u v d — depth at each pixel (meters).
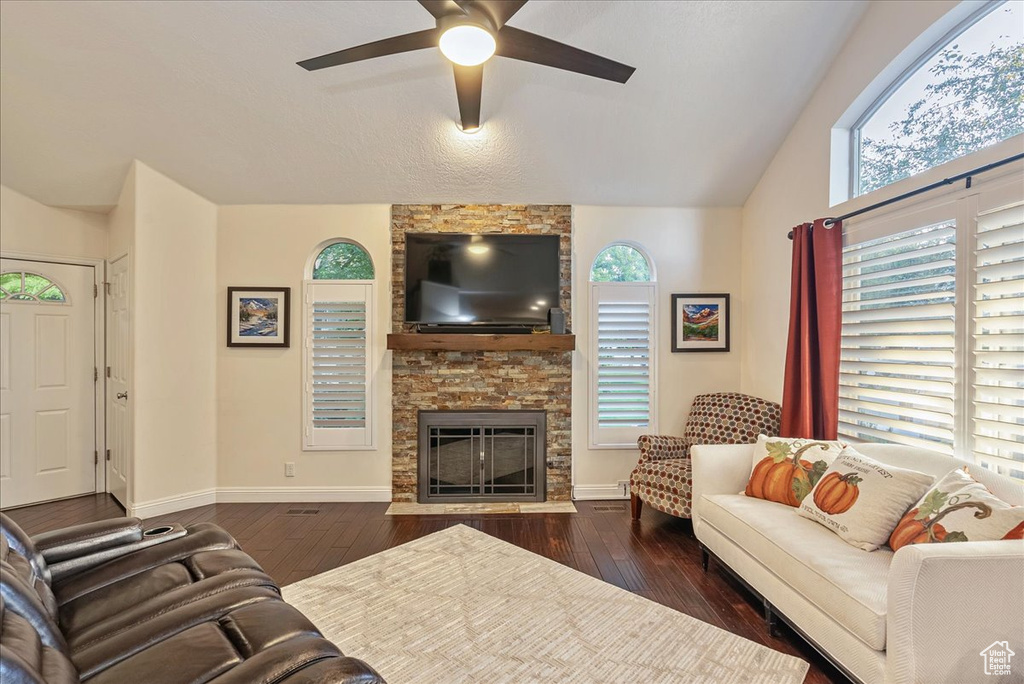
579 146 3.58
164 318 3.69
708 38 2.90
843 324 2.95
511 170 3.74
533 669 1.89
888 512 1.99
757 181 3.89
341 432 3.98
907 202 2.51
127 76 2.99
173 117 3.26
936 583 1.50
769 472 2.61
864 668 1.62
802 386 3.06
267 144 3.48
